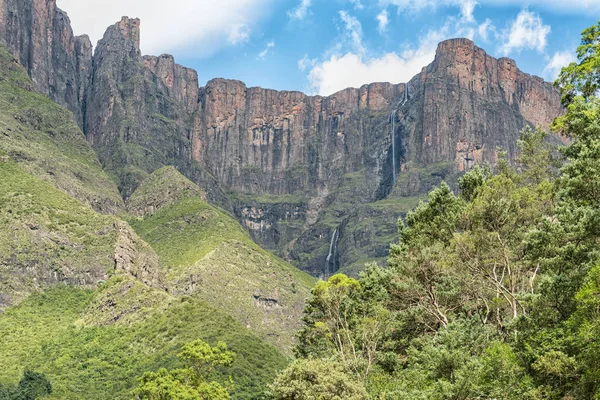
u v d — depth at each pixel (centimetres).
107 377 9444
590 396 3597
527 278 5634
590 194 4306
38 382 8744
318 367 4912
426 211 6612
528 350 3953
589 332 3616
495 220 5475
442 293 5816
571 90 5547
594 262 3944
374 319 5916
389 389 4859
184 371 6438
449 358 4372
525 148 7450
